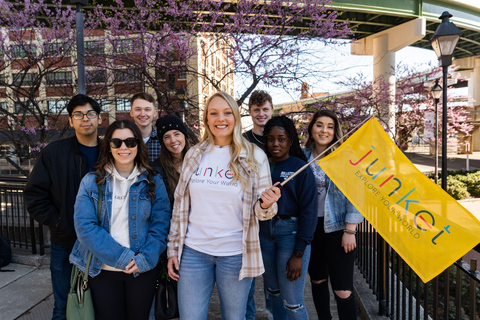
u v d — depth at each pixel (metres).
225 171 2.17
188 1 5.92
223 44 6.48
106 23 6.61
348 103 7.24
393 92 13.29
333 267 2.70
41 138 7.74
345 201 2.67
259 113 3.59
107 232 2.20
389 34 19.36
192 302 2.16
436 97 12.71
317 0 6.00
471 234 2.00
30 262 4.61
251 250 2.16
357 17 18.38
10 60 7.85
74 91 8.04
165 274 2.43
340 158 2.36
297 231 2.43
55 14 7.92
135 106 3.39
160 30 6.15
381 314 3.23
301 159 2.65
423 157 27.91
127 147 2.26
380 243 3.27
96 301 2.20
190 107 6.71
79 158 2.70
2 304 3.61
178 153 2.90
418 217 2.15
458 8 19.33
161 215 2.35
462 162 26.23
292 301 2.44
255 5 6.07
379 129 2.35
